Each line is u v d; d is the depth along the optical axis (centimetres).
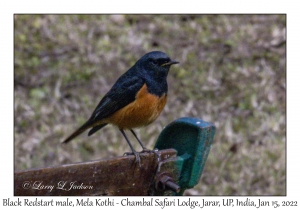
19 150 1184
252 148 1201
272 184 1110
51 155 1174
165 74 793
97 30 1562
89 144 1196
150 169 591
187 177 613
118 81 805
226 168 1146
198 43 1527
